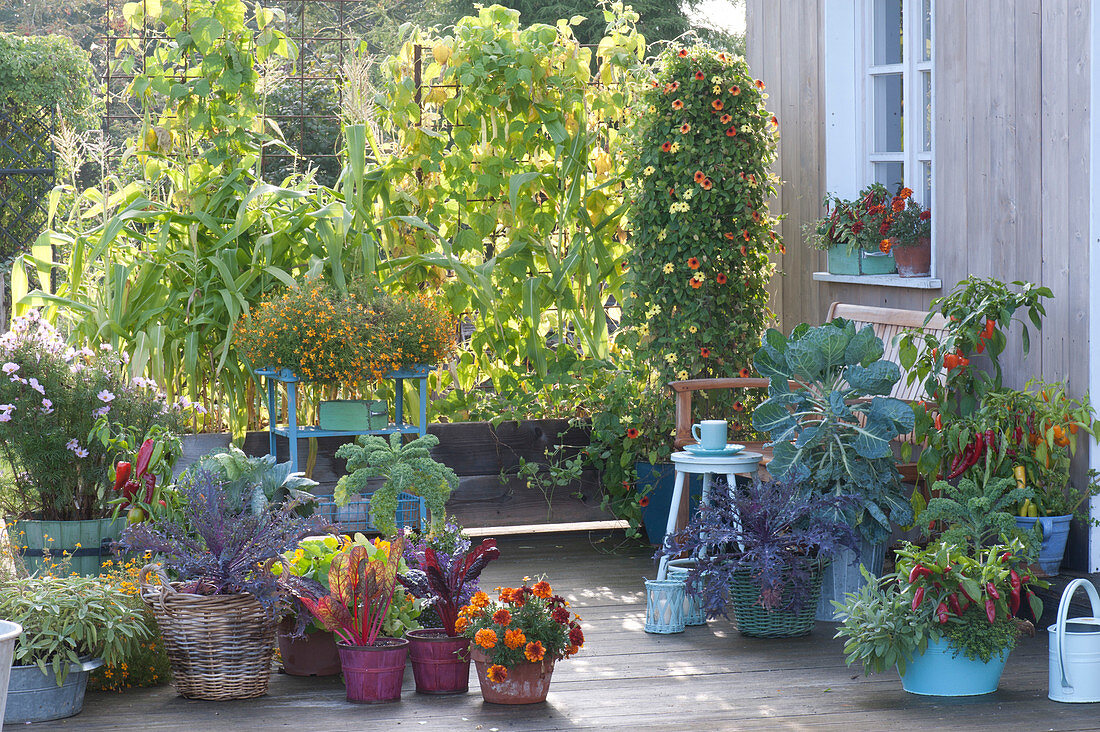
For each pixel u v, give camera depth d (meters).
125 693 3.94
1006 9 4.88
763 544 4.46
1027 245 4.80
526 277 6.62
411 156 6.42
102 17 16.84
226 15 6.28
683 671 4.11
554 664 3.96
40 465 4.73
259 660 3.87
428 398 6.63
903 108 5.99
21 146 10.31
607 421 6.15
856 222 5.73
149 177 6.37
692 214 6.09
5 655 2.96
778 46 6.68
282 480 4.48
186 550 4.04
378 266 6.27
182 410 5.25
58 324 6.47
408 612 4.11
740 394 6.20
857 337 4.63
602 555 6.05
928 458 4.64
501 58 6.36
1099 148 4.44
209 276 6.12
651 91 6.12
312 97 11.20
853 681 3.98
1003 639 3.75
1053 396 4.53
